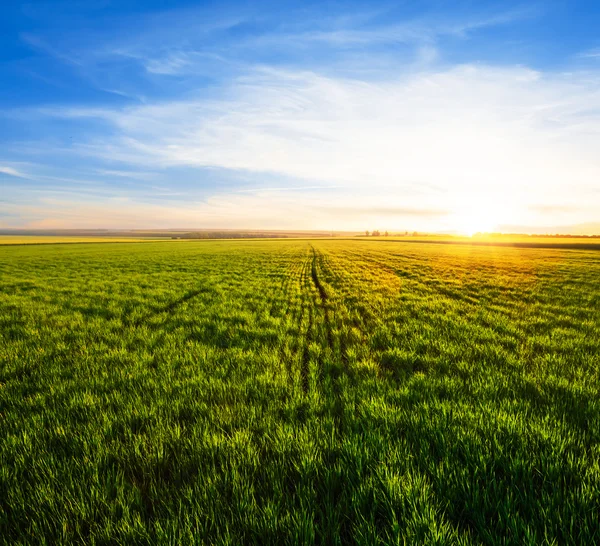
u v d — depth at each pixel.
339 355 6.07
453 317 9.01
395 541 2.06
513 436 3.08
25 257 37.72
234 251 52.53
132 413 3.78
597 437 3.10
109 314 9.66
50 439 3.28
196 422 3.56
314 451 2.94
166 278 19.00
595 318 8.91
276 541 2.11
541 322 8.39
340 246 74.81
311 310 10.38
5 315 9.34
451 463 2.72
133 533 2.18
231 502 2.43
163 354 6.12
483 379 4.65
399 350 6.07
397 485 2.46
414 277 19.25
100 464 2.87
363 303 11.19
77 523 2.30
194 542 2.07
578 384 4.35
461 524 2.25
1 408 4.08
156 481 2.71
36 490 2.54
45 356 6.00
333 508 2.35
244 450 3.00
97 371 5.27
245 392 4.36
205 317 9.34
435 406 3.77
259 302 11.67
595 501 2.28
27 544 2.16
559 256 40.41
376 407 3.78
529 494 2.37
